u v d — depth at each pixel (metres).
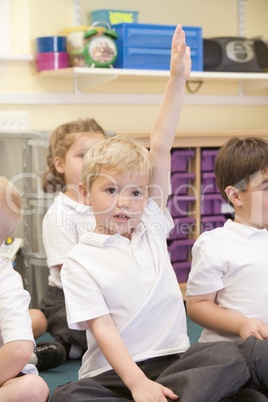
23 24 2.57
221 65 2.78
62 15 2.63
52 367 1.75
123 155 1.21
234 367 1.12
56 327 1.86
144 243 1.27
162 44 2.66
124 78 2.79
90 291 1.18
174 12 2.88
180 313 1.26
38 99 2.59
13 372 1.11
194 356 1.16
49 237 1.82
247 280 1.34
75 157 1.86
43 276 2.22
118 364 1.11
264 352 1.15
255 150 1.39
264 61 2.87
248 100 3.10
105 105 2.76
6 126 2.55
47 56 2.53
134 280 1.21
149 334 1.21
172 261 2.51
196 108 2.98
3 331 1.12
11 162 2.27
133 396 1.08
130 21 2.71
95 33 2.52
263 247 1.37
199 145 2.50
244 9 3.04
